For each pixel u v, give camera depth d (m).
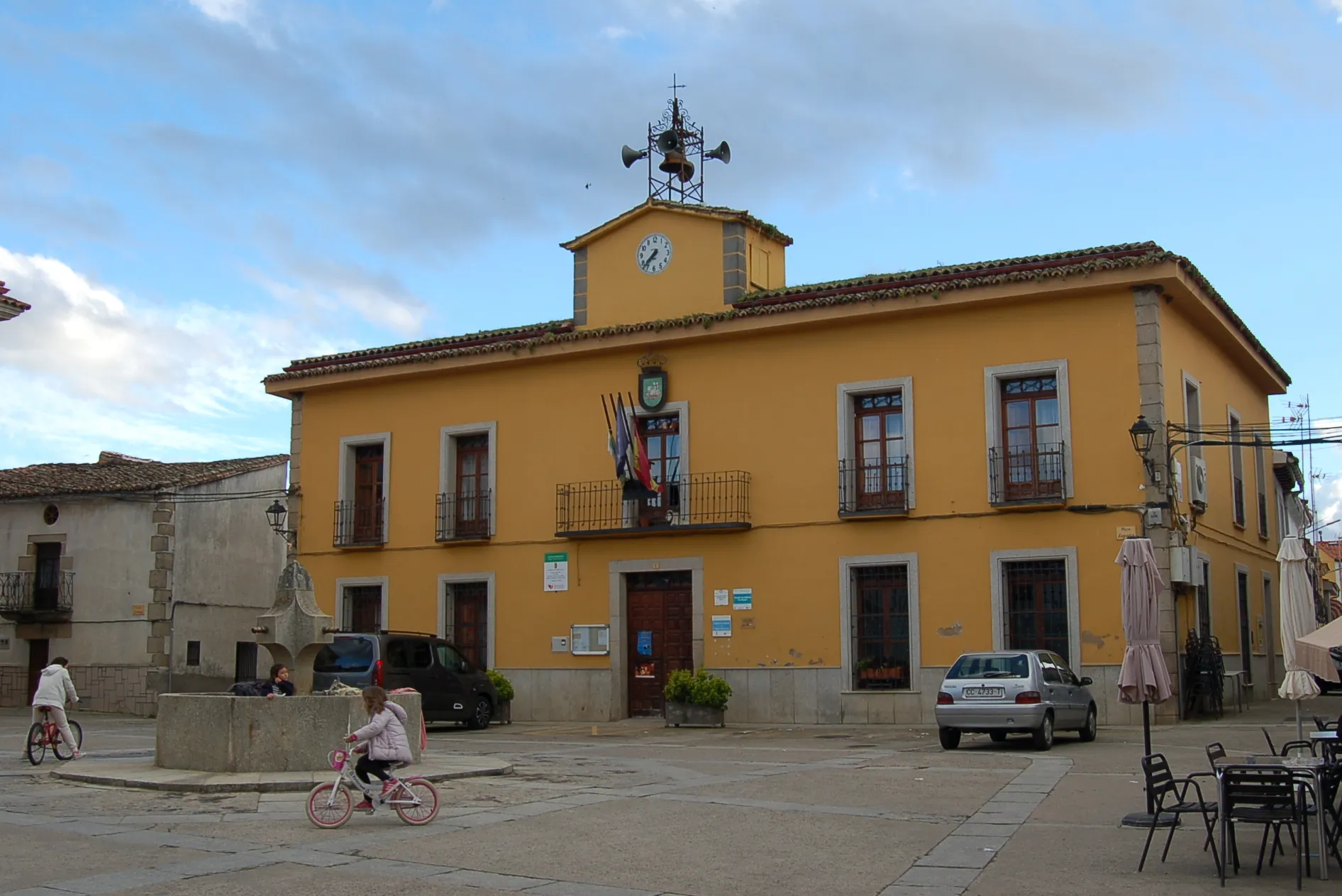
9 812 12.25
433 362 27.81
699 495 24.89
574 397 26.69
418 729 15.83
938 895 8.44
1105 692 20.88
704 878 9.00
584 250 27.53
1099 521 21.25
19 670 32.22
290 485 29.80
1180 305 22.75
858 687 23.12
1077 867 9.34
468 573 27.30
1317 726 13.27
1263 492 29.89
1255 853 9.94
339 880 8.95
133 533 31.39
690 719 23.31
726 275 25.73
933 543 22.61
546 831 10.99
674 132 29.39
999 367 22.41
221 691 32.25
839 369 23.91
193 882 8.91
